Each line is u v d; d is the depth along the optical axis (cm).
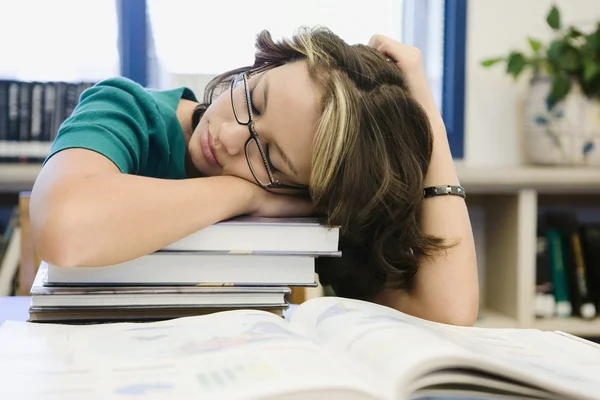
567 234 172
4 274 163
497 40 201
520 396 41
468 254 82
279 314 66
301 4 199
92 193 61
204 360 41
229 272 64
